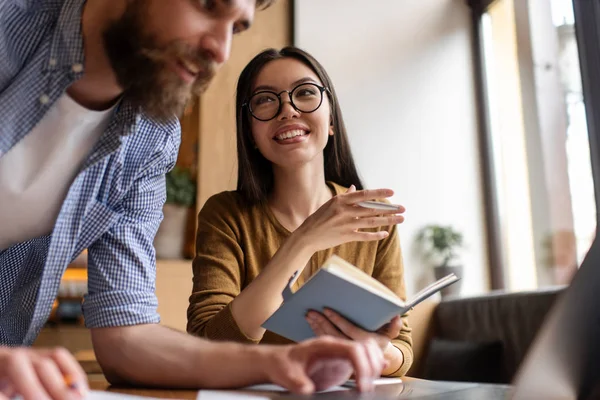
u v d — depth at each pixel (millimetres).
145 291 942
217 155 3482
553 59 3395
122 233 973
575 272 598
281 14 3867
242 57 3701
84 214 921
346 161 1548
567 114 3248
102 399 604
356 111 3896
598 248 603
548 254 3400
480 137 4066
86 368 2543
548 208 3406
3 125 858
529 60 3631
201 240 1393
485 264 3895
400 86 4008
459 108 4086
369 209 1116
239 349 782
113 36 833
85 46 883
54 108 896
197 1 804
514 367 2111
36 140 910
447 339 2514
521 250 3680
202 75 860
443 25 4168
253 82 1438
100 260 950
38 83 873
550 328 585
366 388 676
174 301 3008
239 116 1459
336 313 800
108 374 865
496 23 4020
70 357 534
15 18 870
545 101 3457
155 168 1048
